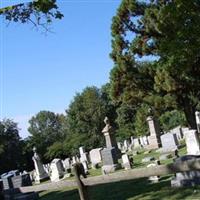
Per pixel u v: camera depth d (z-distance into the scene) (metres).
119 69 38.16
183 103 37.50
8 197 23.11
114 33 37.84
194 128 38.19
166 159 29.23
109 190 21.30
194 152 26.94
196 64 33.53
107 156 31.31
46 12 13.80
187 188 16.88
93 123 89.69
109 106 91.50
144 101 38.22
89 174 32.41
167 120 64.06
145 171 8.53
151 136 44.81
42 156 89.94
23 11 13.87
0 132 97.62
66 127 116.81
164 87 35.25
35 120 133.00
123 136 75.06
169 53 28.31
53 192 27.09
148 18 34.44
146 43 36.38
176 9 26.59
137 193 18.81
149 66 37.69
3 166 93.00
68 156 82.19
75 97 93.50
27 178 32.50
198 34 27.20
